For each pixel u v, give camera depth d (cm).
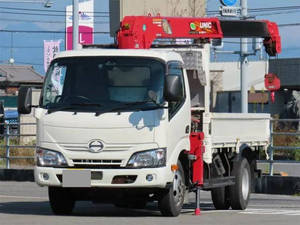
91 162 3488
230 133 4309
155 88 3547
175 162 3603
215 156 4181
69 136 3506
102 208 4466
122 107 3509
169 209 3650
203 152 3884
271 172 6059
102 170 3462
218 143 4128
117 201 3684
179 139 3675
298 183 5800
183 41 5216
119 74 3584
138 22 4356
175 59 3747
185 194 3847
